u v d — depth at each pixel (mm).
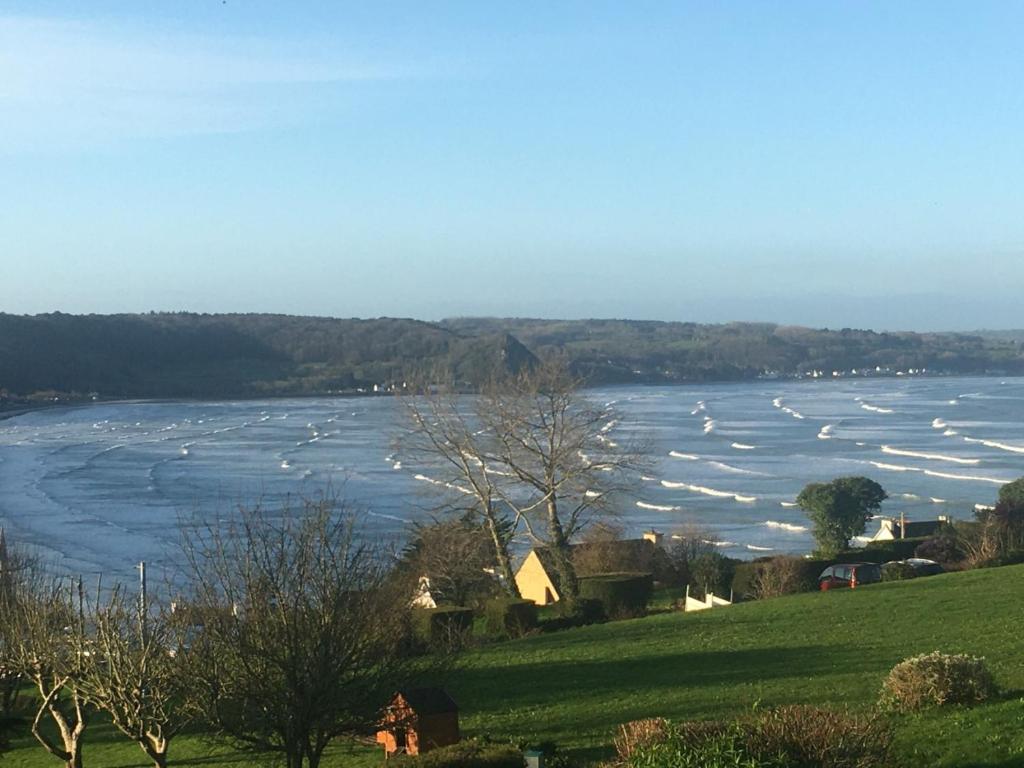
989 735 16703
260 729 17656
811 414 190000
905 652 28094
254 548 19797
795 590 46281
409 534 53375
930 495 93312
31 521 82438
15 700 30547
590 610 41688
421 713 20078
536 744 18781
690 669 28688
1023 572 42219
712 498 94938
